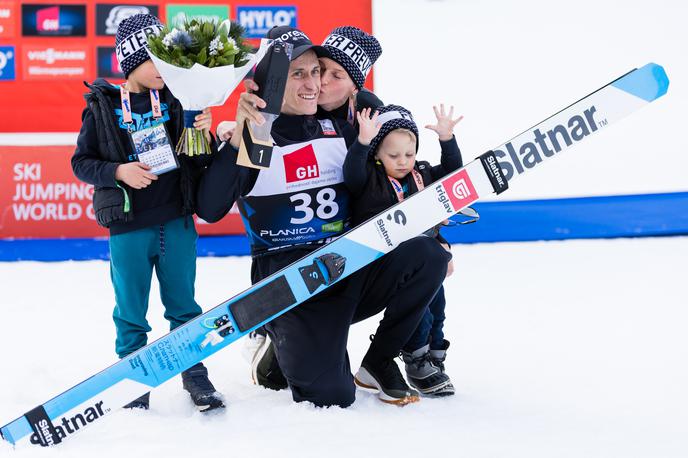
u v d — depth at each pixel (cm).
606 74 1908
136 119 796
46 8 1823
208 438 691
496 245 1800
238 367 952
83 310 1309
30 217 1805
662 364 934
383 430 711
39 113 1838
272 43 717
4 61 1827
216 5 1841
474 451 657
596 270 1522
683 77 1898
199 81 710
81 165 789
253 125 729
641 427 719
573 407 781
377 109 842
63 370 956
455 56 1909
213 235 1834
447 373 913
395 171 817
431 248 765
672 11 1894
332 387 762
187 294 823
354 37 868
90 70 1838
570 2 1900
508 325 1142
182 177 796
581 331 1100
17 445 695
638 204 1845
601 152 1905
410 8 1898
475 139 1920
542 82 1912
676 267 1530
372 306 799
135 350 780
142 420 735
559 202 1852
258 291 721
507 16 1906
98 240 1789
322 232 809
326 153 811
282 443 676
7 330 1178
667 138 1902
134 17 807
